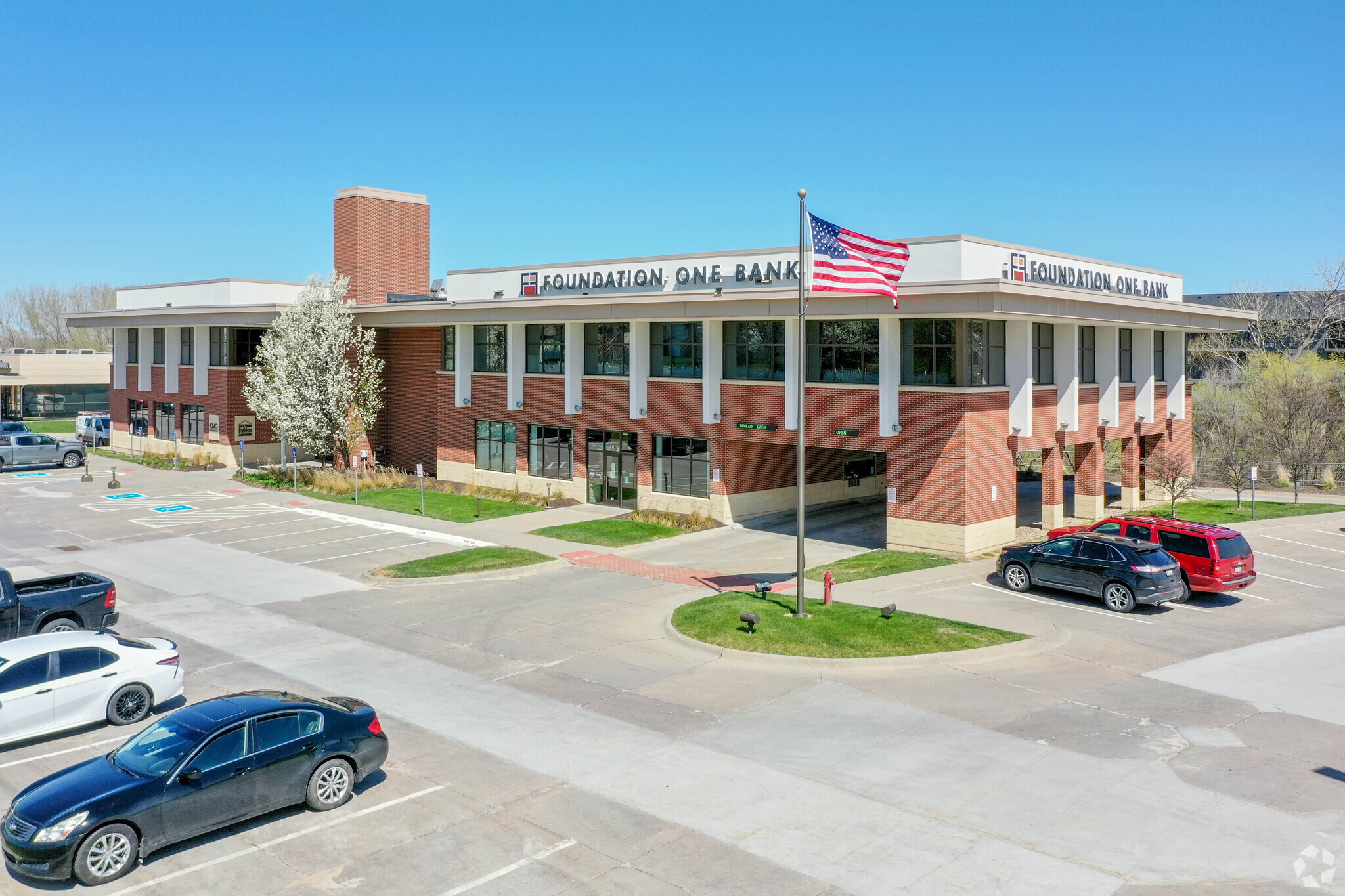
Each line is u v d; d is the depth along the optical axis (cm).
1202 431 6091
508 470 4459
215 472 5253
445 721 1727
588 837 1293
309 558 3161
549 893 1156
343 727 1404
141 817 1213
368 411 4881
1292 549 3325
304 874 1205
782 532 3634
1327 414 5344
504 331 4441
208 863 1234
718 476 3694
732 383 3616
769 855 1239
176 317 5459
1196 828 1304
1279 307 7344
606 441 4091
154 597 2656
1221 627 2330
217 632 2311
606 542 3428
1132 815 1342
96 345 14475
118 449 6394
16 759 1566
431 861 1234
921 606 2484
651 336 3900
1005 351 3303
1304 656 2089
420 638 2259
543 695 1866
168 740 1308
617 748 1598
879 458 4447
